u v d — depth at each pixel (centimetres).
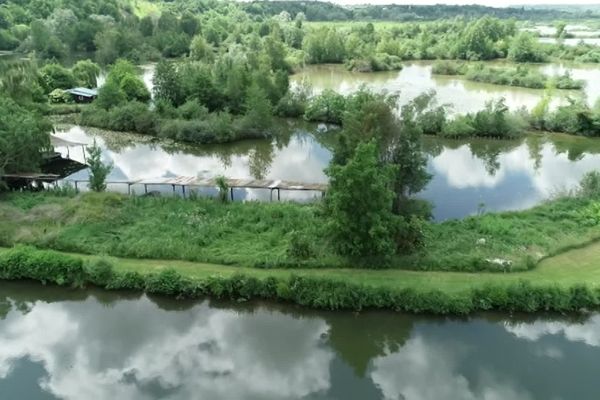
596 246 2950
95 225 3105
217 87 6650
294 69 10825
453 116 6412
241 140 5800
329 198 2859
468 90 8688
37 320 2516
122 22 13938
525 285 2473
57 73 7638
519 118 5853
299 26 14975
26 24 13775
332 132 6153
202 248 2880
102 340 2356
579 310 2453
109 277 2655
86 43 12938
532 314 2442
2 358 2239
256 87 6084
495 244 2900
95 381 2097
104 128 6206
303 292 2500
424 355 2241
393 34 15425
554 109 6731
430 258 2720
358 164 2572
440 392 2030
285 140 5812
